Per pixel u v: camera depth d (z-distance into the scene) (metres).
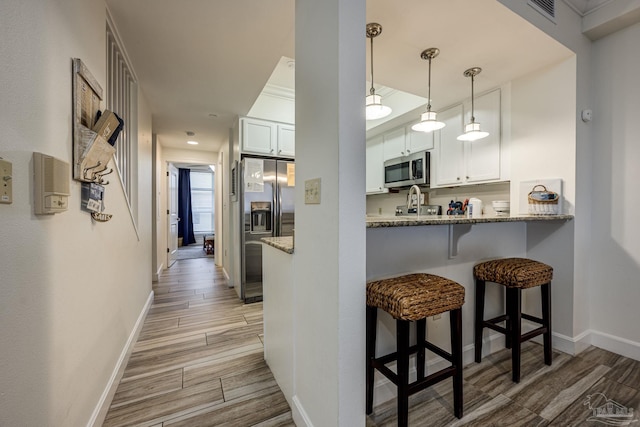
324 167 1.13
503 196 2.67
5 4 0.76
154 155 4.20
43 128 0.94
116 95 1.96
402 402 1.26
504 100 2.39
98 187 1.37
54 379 0.99
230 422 1.44
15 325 0.80
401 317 1.21
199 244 8.44
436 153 3.04
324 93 1.13
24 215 0.84
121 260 1.88
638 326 1.93
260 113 3.42
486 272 1.80
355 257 1.08
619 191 2.00
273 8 1.62
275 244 1.66
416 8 1.49
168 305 3.20
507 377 1.74
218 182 5.32
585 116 2.00
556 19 1.80
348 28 1.04
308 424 1.29
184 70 2.30
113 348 1.67
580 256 2.05
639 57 1.89
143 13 1.65
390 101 3.32
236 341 2.33
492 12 1.53
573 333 2.02
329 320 1.11
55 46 1.01
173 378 1.81
